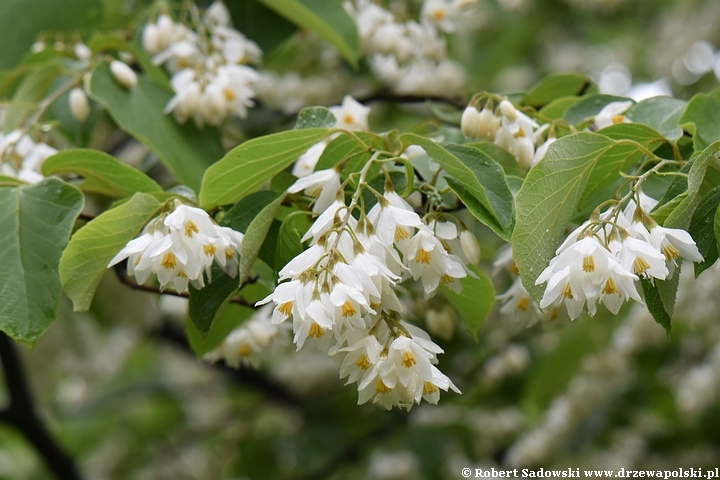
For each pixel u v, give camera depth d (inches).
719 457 251.8
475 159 90.9
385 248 81.1
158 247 84.7
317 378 265.3
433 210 95.2
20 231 92.1
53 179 95.4
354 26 153.6
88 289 91.6
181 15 150.2
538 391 233.6
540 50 341.7
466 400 253.3
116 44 134.2
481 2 310.8
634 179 84.0
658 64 297.6
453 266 86.7
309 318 76.0
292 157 94.7
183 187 104.7
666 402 259.4
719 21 285.6
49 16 153.0
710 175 88.0
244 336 124.2
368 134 94.4
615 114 110.5
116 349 250.5
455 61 251.8
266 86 211.8
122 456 310.0
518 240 80.1
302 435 262.7
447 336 125.3
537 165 81.4
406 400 79.0
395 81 209.3
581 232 78.0
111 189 113.4
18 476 318.0
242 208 95.0
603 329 220.2
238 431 281.9
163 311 244.5
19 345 206.2
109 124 169.9
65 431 327.0
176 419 311.1
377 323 81.7
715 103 102.7
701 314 201.6
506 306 104.2
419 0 194.2
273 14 161.9
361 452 261.4
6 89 140.9
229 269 92.1
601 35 350.0
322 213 85.2
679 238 77.0
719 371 220.1
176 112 132.1
